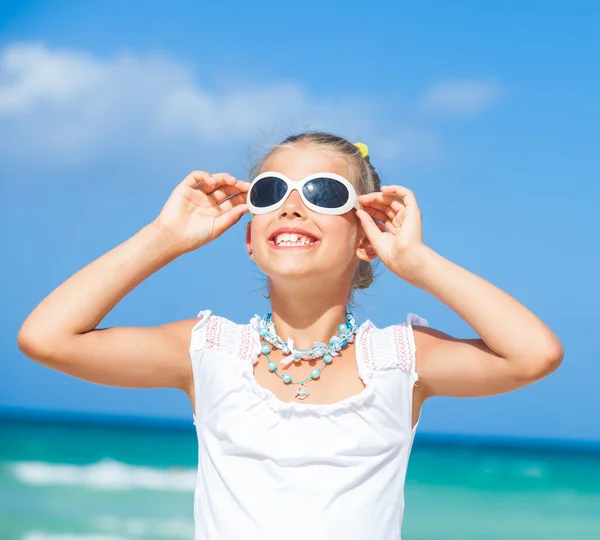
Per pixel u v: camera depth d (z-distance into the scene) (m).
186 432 31.81
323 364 3.10
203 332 3.14
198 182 3.34
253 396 2.98
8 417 38.47
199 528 2.96
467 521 17.62
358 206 3.25
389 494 2.93
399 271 3.13
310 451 2.87
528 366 2.88
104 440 28.17
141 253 3.18
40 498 17.92
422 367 3.07
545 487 22.25
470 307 2.96
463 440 36.47
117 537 14.80
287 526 2.79
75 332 3.05
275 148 3.35
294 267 3.05
